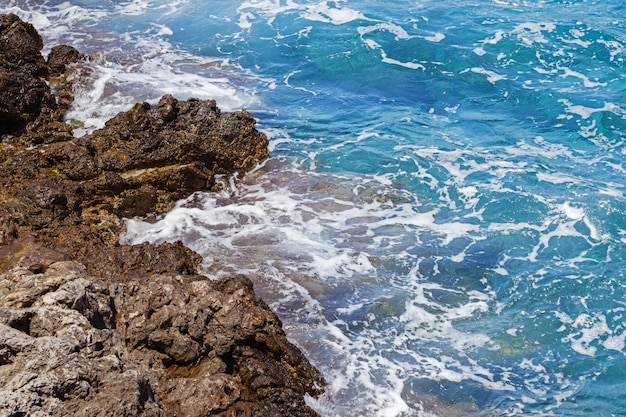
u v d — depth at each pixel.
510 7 29.91
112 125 19.31
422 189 19.44
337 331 14.62
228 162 19.55
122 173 18.34
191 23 28.50
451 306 15.55
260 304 13.89
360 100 23.86
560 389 13.73
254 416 11.50
